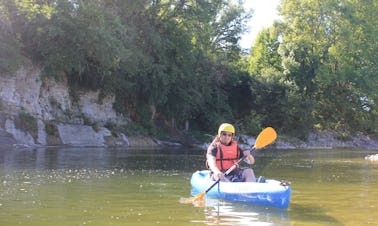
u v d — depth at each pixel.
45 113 24.77
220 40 42.62
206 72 35.97
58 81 25.61
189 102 32.88
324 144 40.03
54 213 6.30
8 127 22.03
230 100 40.56
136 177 10.88
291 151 28.23
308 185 10.06
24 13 22.86
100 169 12.41
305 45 40.59
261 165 15.91
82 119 26.78
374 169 14.34
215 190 7.89
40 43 23.77
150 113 31.23
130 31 27.53
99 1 27.41
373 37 44.84
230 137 8.57
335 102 45.41
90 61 26.91
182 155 20.06
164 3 31.11
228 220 6.04
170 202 7.35
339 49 43.28
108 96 28.86
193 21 33.12
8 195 7.71
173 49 31.73
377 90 44.47
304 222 6.06
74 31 23.83
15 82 23.38
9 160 14.45
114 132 27.70
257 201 7.24
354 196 8.42
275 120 39.59
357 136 45.53
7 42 22.48
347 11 43.19
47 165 13.01
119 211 6.53
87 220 5.90
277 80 39.00
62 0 23.38
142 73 29.41
